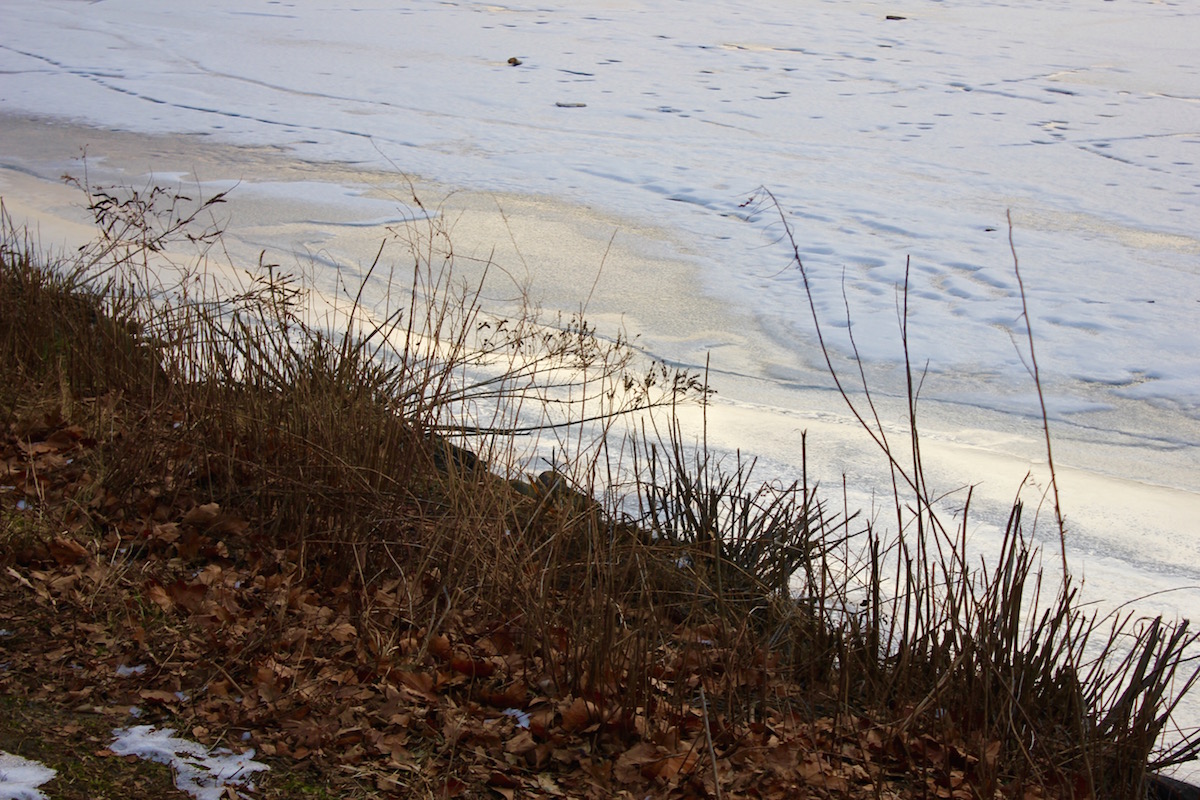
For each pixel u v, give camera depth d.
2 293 5.83
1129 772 3.34
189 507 4.33
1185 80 22.70
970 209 13.32
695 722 3.36
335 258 10.59
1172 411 7.99
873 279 10.78
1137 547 5.43
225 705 3.18
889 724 3.47
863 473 6.21
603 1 33.06
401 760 3.05
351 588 3.94
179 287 8.15
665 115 18.55
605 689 3.44
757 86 21.23
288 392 4.78
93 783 2.79
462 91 20.20
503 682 3.50
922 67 23.66
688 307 9.87
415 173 14.40
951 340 9.26
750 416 7.12
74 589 3.68
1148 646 3.41
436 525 4.16
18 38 25.00
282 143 15.92
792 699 3.66
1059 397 8.16
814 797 3.07
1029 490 6.13
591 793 2.99
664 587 4.06
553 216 12.63
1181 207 13.59
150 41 25.12
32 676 3.22
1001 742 3.35
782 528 4.38
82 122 16.86
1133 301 10.32
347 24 28.03
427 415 4.66
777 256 11.44
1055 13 32.94
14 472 4.44
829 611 3.95
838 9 32.66
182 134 16.30
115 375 5.31
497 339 8.04
